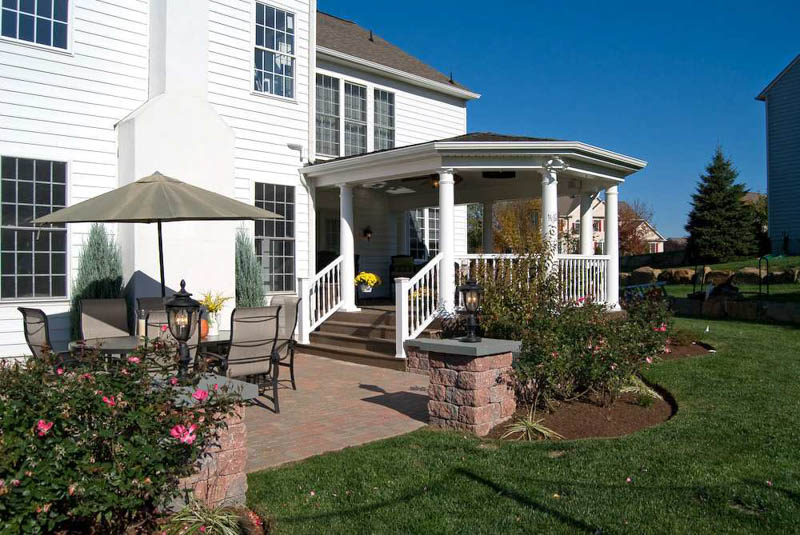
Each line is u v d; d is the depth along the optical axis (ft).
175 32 31.22
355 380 26.76
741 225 90.43
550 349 19.11
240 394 11.98
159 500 10.61
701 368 26.58
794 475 13.80
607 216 38.14
